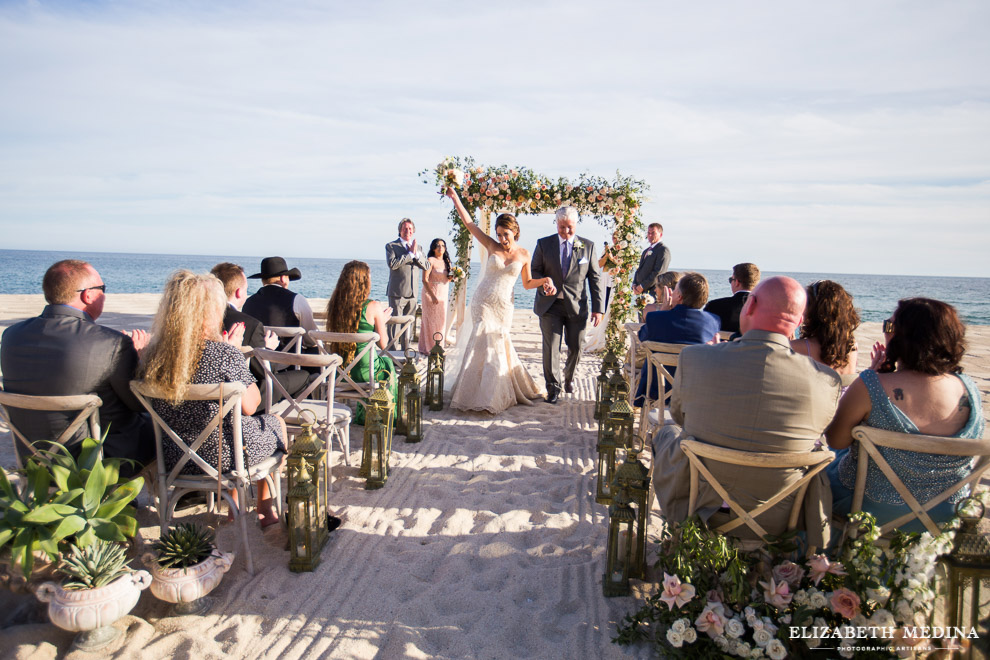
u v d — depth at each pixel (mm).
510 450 5367
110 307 15453
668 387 5004
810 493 2596
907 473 2510
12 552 2506
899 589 2373
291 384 4898
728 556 2514
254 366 4465
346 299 5453
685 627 2447
